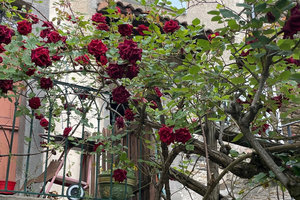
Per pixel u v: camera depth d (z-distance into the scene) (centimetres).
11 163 563
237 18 272
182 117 387
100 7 663
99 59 371
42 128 581
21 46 394
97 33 397
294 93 409
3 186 459
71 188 461
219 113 394
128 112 427
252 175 368
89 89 450
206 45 345
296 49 265
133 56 356
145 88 403
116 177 415
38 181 483
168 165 407
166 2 409
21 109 407
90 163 515
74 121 604
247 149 638
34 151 564
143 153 487
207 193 330
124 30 382
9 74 388
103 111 631
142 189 490
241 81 352
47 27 391
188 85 379
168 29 386
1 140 569
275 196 573
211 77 371
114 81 393
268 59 272
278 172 261
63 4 447
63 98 462
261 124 409
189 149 382
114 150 428
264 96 380
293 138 374
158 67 394
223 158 389
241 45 387
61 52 392
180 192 591
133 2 684
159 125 425
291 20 233
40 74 409
